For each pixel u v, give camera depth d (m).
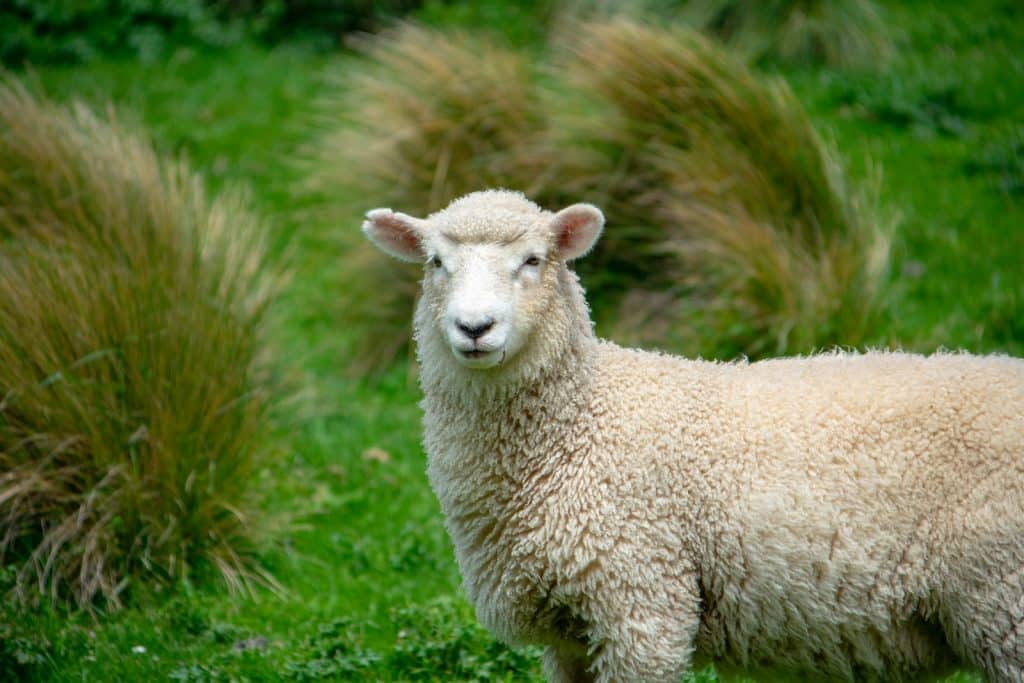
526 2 28.50
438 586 13.27
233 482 13.66
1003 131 22.50
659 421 8.58
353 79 20.81
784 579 8.19
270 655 11.71
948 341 16.36
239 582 13.23
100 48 28.92
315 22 29.89
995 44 25.89
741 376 8.92
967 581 7.94
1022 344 16.62
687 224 16.61
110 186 15.17
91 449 13.00
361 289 19.25
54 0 29.50
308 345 19.17
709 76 17.45
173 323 13.59
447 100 18.84
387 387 18.23
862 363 8.87
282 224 22.58
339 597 13.11
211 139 25.14
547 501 8.53
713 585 8.45
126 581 12.66
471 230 8.66
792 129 16.88
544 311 8.65
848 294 15.42
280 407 15.95
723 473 8.35
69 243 14.25
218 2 30.66
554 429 8.62
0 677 10.93
